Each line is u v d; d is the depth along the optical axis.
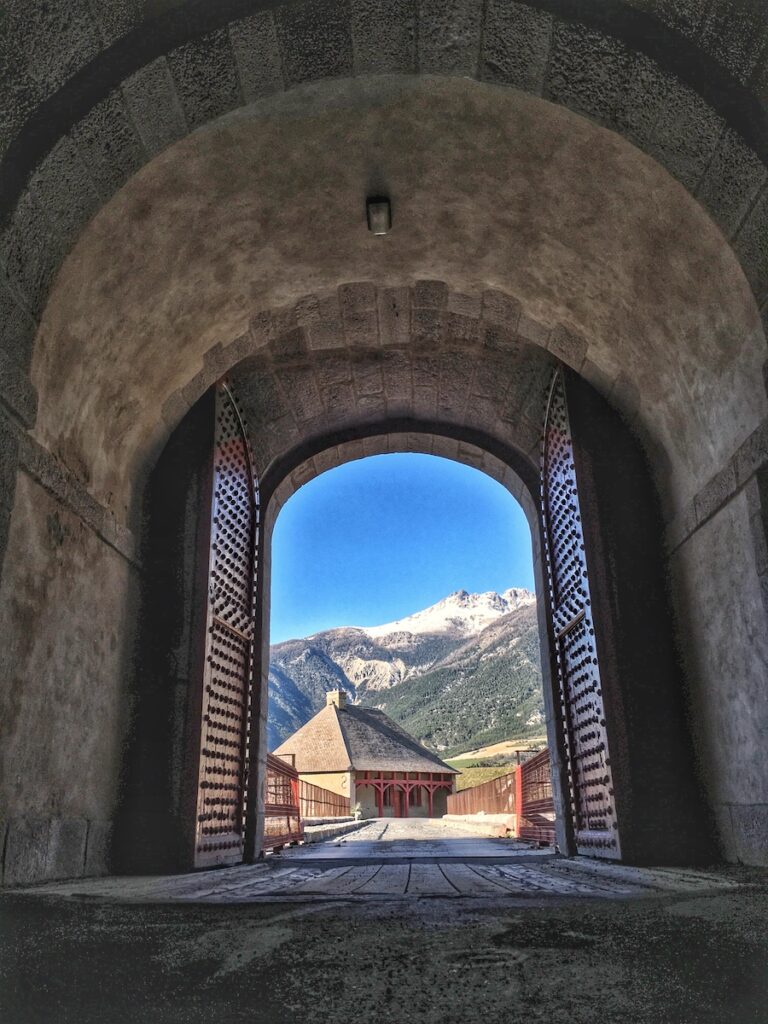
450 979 2.46
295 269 7.43
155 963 2.73
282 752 70.81
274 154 6.00
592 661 7.56
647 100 4.88
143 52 4.75
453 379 9.62
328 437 10.64
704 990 2.29
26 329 4.86
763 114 4.58
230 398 8.78
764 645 5.58
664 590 7.38
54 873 5.39
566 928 3.27
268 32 4.84
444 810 74.19
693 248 5.57
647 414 7.47
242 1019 2.10
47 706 5.46
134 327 6.50
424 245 7.31
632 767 6.85
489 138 5.96
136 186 5.52
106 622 6.62
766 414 5.34
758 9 4.42
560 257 6.88
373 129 5.95
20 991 2.41
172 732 6.96
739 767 6.08
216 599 7.89
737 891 4.29
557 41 4.84
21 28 4.42
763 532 5.39
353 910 3.85
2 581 4.66
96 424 6.54
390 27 4.86
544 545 9.39
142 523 7.55
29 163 4.62
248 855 8.38
